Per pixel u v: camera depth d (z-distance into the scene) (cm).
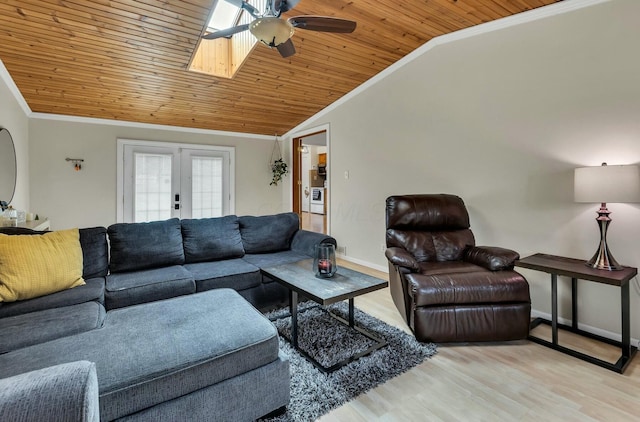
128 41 301
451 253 291
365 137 445
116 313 175
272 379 152
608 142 238
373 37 339
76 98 396
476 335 227
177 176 530
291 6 208
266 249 345
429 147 363
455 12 292
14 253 197
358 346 225
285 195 635
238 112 501
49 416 75
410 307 242
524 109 283
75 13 259
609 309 243
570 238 261
